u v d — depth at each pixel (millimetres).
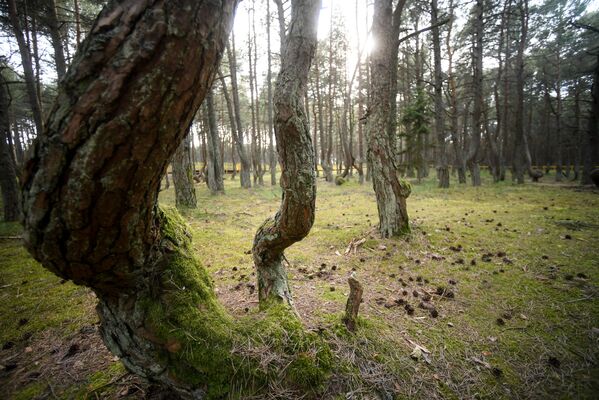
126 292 1408
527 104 23188
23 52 7488
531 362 1996
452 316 2555
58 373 1991
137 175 989
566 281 3076
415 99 15953
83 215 976
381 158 4746
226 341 1527
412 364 1941
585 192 9578
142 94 875
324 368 1635
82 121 874
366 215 6969
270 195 12086
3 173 7117
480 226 5355
